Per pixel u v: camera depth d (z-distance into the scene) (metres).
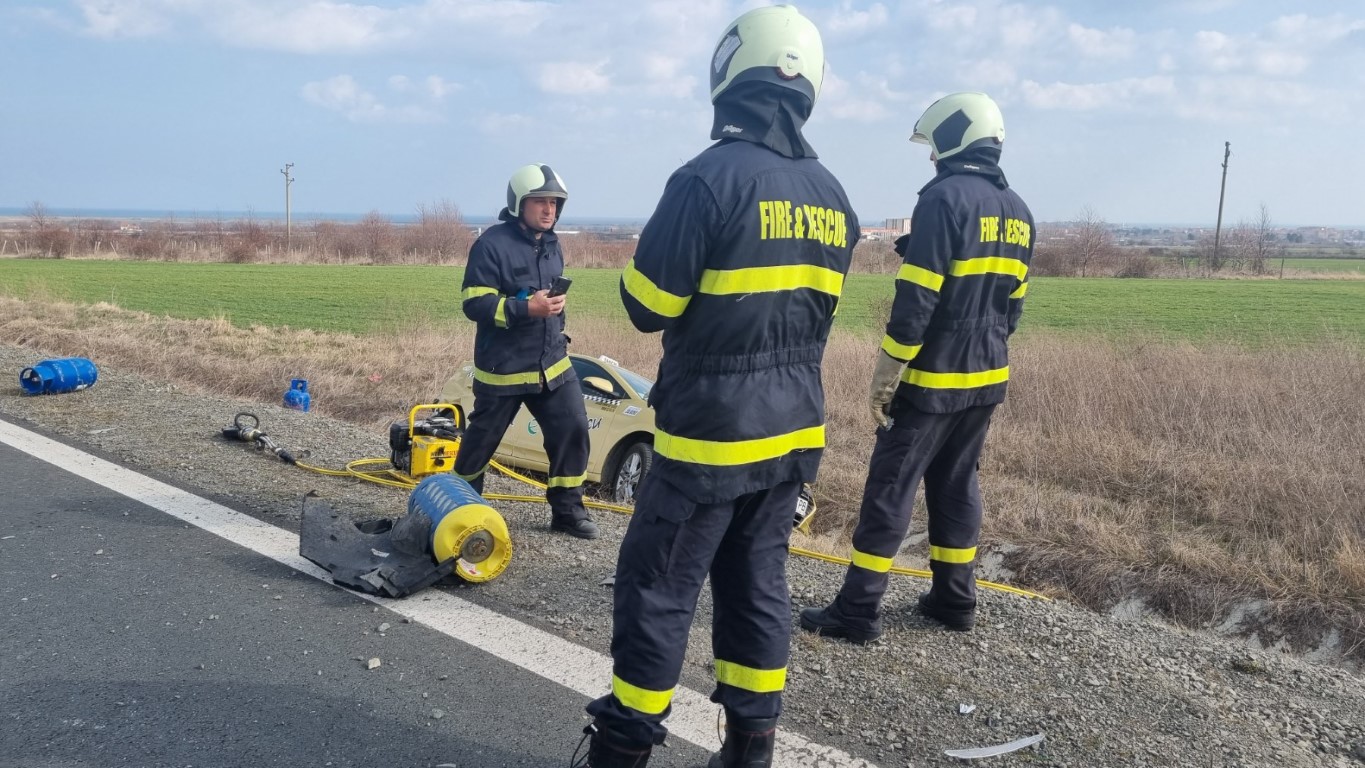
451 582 4.48
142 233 63.12
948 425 3.89
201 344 17.02
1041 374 10.99
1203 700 3.59
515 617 4.11
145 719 3.16
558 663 3.68
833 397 11.59
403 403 12.37
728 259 2.43
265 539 4.97
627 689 2.60
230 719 3.18
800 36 2.57
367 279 42.31
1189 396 9.95
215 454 6.74
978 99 3.80
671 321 2.48
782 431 2.57
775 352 2.57
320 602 4.20
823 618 4.03
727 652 2.76
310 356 15.53
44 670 3.48
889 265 50.69
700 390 2.51
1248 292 41.81
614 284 41.03
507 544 4.50
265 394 12.73
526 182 5.09
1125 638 4.22
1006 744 3.20
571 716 3.29
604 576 4.67
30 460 6.38
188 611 4.05
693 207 2.41
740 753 2.73
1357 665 5.51
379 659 3.65
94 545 4.80
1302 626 5.80
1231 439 9.05
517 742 3.11
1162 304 34.53
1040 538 7.03
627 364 14.43
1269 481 7.67
